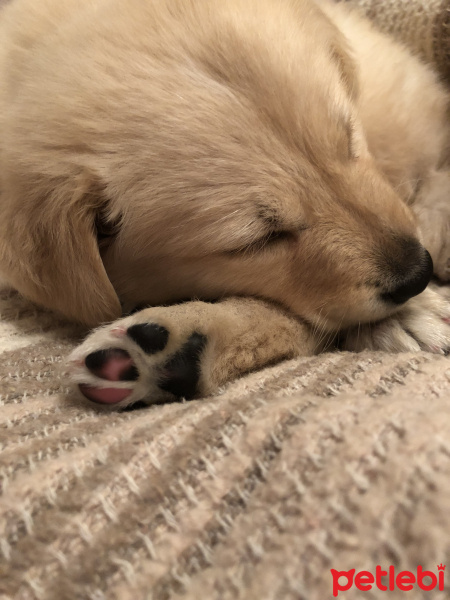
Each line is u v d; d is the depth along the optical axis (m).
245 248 0.19
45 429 0.14
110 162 0.19
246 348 0.17
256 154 0.18
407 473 0.08
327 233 0.19
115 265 0.21
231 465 0.10
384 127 0.24
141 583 0.09
